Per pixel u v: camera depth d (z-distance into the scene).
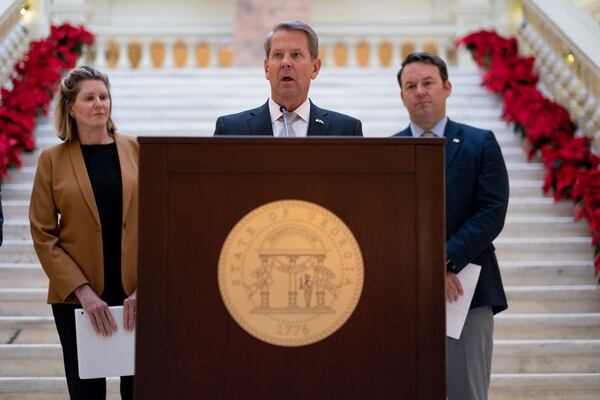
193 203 2.45
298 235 2.46
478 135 3.95
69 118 3.84
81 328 3.52
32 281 6.20
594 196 6.75
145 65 12.71
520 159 7.94
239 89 9.30
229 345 2.43
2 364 5.43
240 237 2.45
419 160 2.49
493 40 9.78
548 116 7.82
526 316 5.80
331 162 2.47
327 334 2.44
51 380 5.24
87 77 3.80
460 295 3.63
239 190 2.46
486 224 3.68
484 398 3.72
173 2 14.59
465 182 3.84
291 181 2.46
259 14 11.98
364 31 12.91
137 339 2.42
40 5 9.91
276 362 2.43
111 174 3.81
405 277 2.46
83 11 12.06
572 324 5.80
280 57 3.52
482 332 3.73
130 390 3.78
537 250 6.60
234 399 2.41
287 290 2.45
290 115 3.66
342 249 2.46
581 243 6.61
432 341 2.45
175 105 8.88
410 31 12.86
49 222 3.77
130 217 3.74
